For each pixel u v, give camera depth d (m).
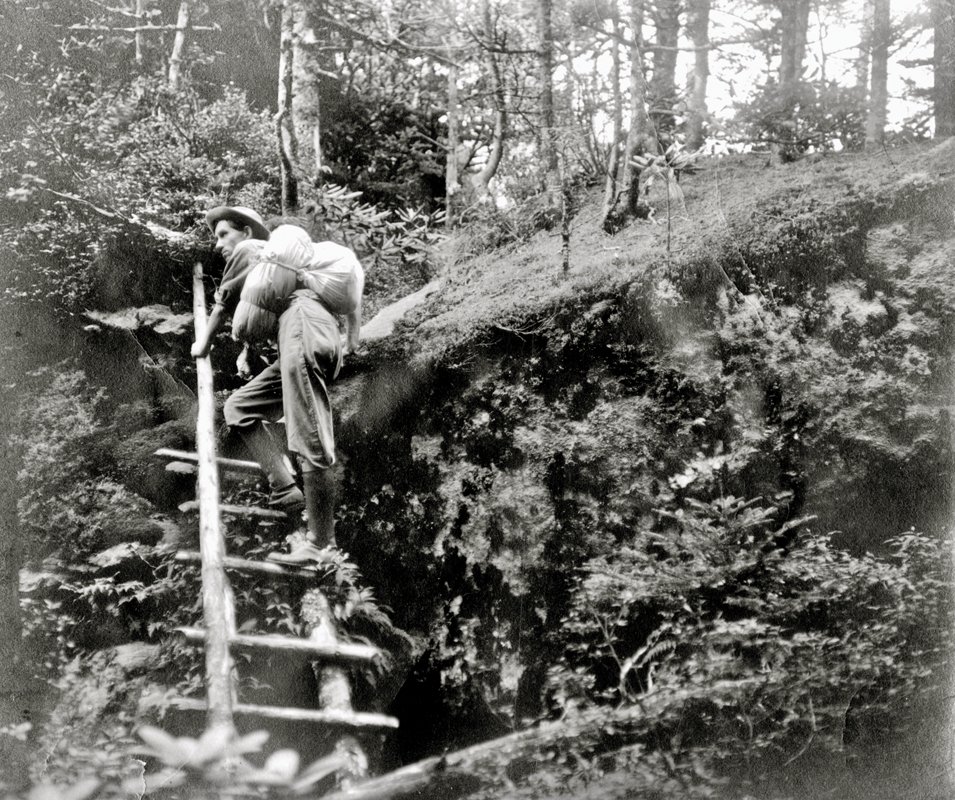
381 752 4.66
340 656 4.03
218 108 7.71
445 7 7.58
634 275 5.21
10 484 5.11
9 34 6.91
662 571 4.48
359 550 5.18
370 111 9.61
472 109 9.60
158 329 5.58
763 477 4.77
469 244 7.09
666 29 7.65
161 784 2.49
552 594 4.75
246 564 4.29
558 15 7.18
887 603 4.37
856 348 4.98
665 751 4.14
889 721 4.17
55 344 5.50
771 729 4.16
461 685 4.79
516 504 4.94
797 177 6.30
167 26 8.16
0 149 5.98
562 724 4.27
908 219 5.21
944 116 7.04
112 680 4.56
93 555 5.00
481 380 5.25
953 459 4.69
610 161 7.63
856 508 4.71
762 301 5.12
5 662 4.66
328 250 4.75
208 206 6.33
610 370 5.08
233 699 3.59
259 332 4.66
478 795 4.07
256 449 4.77
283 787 2.44
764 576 4.43
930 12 7.05
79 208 5.81
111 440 5.31
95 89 7.45
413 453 5.26
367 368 5.50
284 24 6.80
